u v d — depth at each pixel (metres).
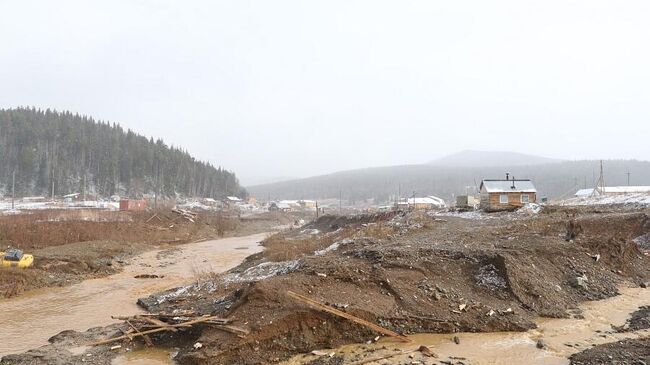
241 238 67.62
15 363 14.40
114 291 27.12
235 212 119.50
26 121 136.88
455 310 16.89
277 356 14.04
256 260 35.16
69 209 75.50
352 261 20.34
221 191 179.62
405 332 15.69
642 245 27.62
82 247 42.00
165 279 31.30
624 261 23.36
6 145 127.38
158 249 50.34
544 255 21.95
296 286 16.91
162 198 137.50
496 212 44.56
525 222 33.38
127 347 15.75
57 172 123.19
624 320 16.84
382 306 16.53
